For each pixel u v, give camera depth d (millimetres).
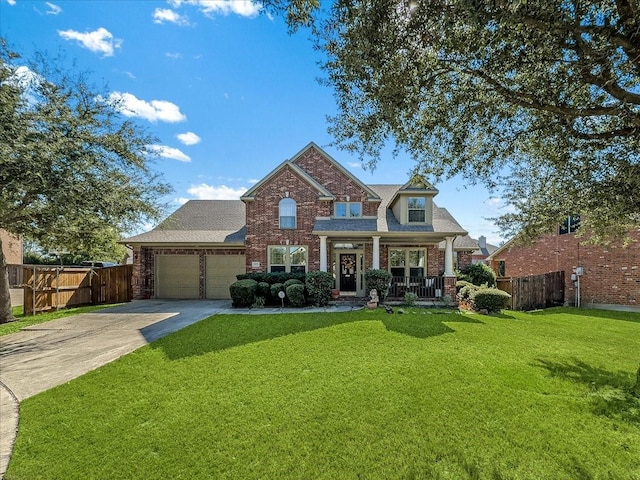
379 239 15594
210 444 3811
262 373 5938
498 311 12844
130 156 11188
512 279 15500
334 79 5449
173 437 3945
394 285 14883
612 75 4340
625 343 8383
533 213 8898
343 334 8641
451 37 4340
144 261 16859
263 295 14133
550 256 18172
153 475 3318
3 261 11250
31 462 3502
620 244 14445
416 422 4266
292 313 11891
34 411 4562
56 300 13734
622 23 3879
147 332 9172
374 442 3848
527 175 8625
